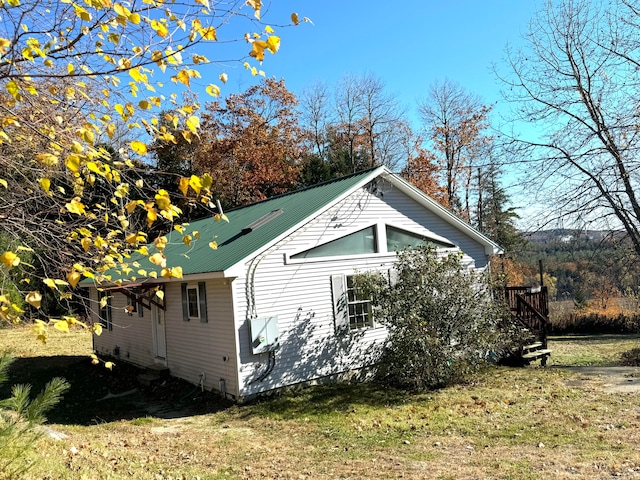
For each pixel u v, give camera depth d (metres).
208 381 11.80
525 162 17.11
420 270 11.74
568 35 16.72
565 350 18.83
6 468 4.32
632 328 23.39
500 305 12.72
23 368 16.20
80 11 3.42
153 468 6.67
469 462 6.72
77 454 6.64
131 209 4.12
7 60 3.59
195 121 4.37
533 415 8.94
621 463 6.21
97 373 15.25
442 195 34.56
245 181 33.03
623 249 17.14
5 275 5.41
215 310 11.55
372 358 13.21
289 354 11.63
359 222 13.36
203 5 3.80
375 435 8.30
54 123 4.77
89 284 16.62
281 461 7.19
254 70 4.25
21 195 5.74
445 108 35.00
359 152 41.56
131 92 4.50
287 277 11.79
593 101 16.61
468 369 11.90
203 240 14.52
